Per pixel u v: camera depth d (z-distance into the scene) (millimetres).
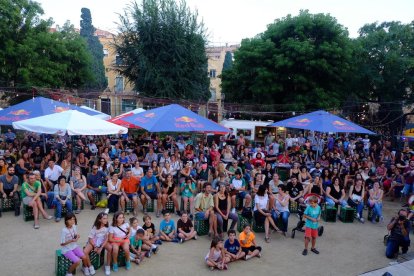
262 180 10695
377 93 28875
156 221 9328
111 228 6438
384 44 26484
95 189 10133
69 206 8984
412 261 7359
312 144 18469
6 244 7320
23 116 12375
